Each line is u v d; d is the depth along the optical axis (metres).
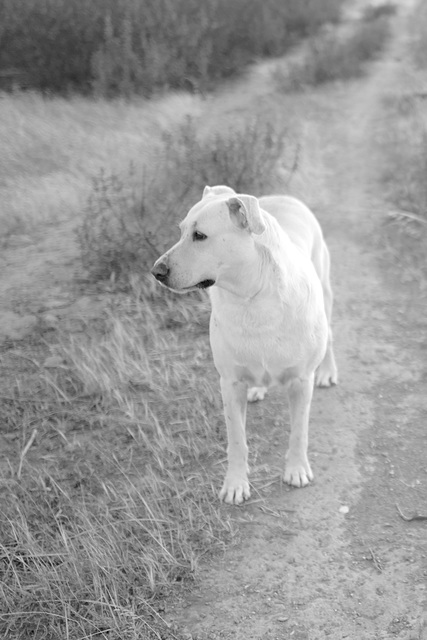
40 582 3.71
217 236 3.65
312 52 15.45
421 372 5.34
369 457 4.52
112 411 5.17
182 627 3.48
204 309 6.27
